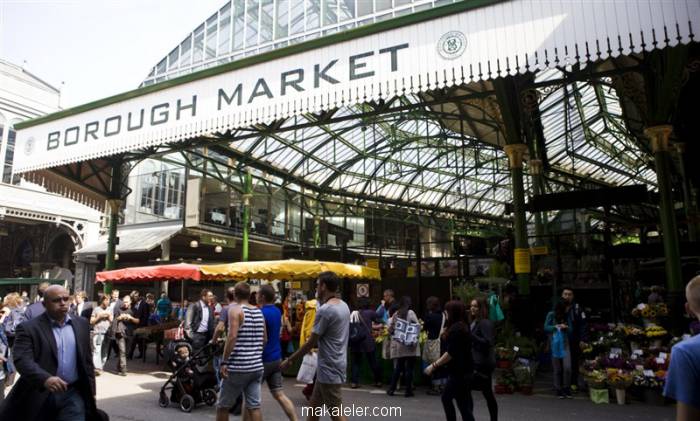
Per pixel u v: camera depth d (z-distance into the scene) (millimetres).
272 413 6730
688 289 2295
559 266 12852
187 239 20297
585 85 15148
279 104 8852
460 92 13266
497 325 10164
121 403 7449
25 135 12180
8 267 25516
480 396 7930
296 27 13242
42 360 3711
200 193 19172
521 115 10812
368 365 9266
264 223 21438
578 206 12547
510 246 13891
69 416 3783
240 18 14555
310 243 23734
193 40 15500
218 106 9555
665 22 6176
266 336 5215
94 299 23562
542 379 9492
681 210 19953
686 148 14258
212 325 9438
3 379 5801
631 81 10570
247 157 18156
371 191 25719
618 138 22703
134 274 11625
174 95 10141
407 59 7812
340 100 8273
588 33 6586
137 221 21391
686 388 2010
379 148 21031
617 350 8188
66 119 11625
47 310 3877
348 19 12211
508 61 7047
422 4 11062
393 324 8078
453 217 31656
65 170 13812
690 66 9141
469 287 10930
